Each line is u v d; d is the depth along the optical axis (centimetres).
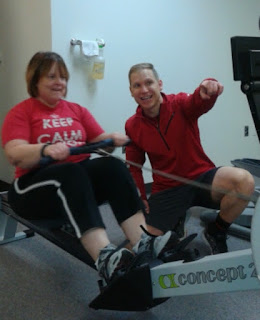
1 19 332
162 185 215
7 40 331
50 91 162
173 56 358
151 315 165
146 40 338
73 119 171
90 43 298
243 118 429
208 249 229
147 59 341
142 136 210
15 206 158
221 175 199
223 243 215
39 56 162
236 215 202
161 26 345
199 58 377
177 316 164
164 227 202
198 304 173
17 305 171
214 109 397
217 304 172
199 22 370
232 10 393
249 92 180
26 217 159
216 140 407
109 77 321
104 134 175
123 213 147
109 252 133
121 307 144
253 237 103
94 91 314
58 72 161
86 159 166
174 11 350
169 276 130
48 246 234
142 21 332
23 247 232
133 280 132
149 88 197
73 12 292
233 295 179
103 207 303
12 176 348
